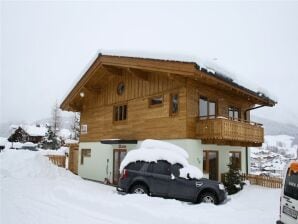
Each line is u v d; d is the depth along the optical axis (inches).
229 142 624.1
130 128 689.0
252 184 666.8
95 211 330.6
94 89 807.1
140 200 365.4
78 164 872.9
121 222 286.5
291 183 244.4
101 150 775.1
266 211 369.4
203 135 552.7
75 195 402.0
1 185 504.4
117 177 698.2
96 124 813.2
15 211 319.9
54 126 2450.8
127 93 713.0
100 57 698.8
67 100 847.7
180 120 562.3
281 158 2797.7
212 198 396.8
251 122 674.2
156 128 617.3
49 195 427.2
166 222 286.7
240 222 292.2
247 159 764.0
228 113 685.9
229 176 580.7
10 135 2605.8
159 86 623.8
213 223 281.1
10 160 716.7
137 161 448.8
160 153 439.5
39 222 278.8
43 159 762.2
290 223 237.8
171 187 407.5
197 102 581.3
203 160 589.9
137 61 601.9
